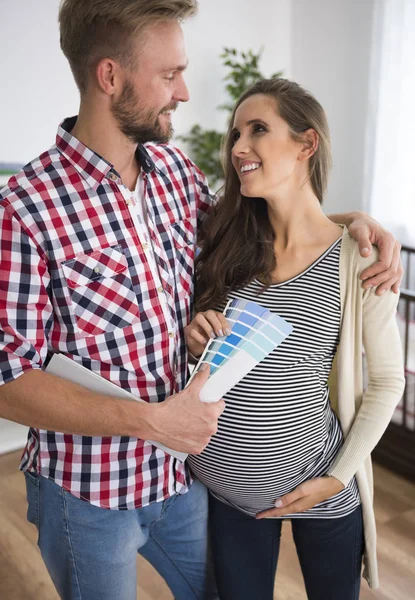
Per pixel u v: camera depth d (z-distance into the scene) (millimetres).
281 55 4672
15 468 2842
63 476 1210
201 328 1248
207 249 1409
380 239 1274
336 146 4539
